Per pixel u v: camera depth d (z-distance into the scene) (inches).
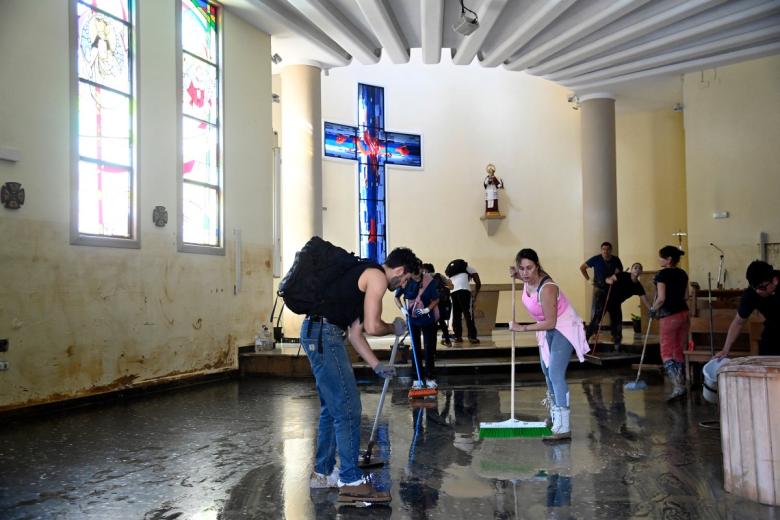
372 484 151.2
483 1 340.5
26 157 244.1
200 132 351.9
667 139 584.1
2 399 233.6
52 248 254.5
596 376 344.2
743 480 139.2
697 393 283.4
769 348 191.8
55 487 152.4
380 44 411.5
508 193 609.0
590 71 463.8
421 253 581.3
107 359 279.7
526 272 193.9
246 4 360.5
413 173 584.1
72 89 264.2
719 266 458.0
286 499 142.2
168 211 319.3
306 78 445.4
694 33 382.3
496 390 301.4
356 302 139.9
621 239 604.7
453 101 601.3
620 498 139.7
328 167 538.3
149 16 310.3
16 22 241.0
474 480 154.6
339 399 138.6
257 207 396.2
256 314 391.2
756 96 445.7
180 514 133.0
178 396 291.6
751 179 447.8
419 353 288.0
